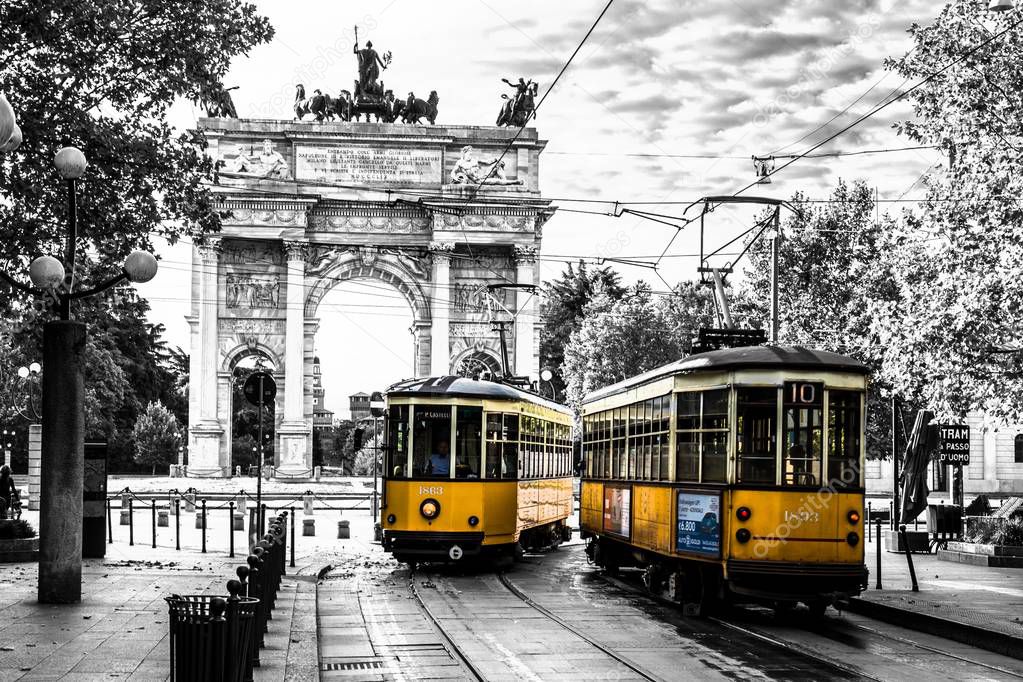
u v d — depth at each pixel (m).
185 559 32.62
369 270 96.19
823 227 55.66
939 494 92.56
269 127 93.81
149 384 134.62
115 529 47.34
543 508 38.59
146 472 123.31
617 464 29.77
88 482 32.28
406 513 32.22
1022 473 98.88
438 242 94.50
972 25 29.69
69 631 18.80
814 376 22.17
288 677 15.68
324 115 96.44
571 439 45.81
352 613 23.84
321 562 34.44
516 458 34.03
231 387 95.69
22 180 26.64
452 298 96.31
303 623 21.33
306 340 95.06
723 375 22.81
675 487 24.30
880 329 31.38
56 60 26.94
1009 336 28.72
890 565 33.88
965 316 28.55
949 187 29.92
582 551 42.38
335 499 76.31
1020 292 27.78
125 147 27.64
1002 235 28.53
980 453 99.62
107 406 113.31
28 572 28.28
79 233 28.33
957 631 20.73
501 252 97.00
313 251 95.50
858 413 22.34
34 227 27.56
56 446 22.27
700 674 16.84
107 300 30.52
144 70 28.20
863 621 23.23
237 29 28.97
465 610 24.41
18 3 25.72
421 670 17.36
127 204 28.80
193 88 29.03
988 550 34.38
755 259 57.09
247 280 95.56
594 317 93.75
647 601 26.27
